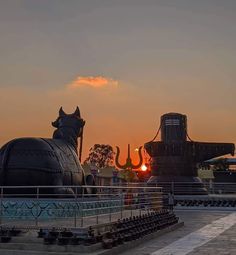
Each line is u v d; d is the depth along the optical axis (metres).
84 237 13.02
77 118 24.30
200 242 17.17
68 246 12.85
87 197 19.30
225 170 77.44
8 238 13.51
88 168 55.59
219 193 49.28
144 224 17.69
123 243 14.85
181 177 43.62
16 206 17.16
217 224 24.77
